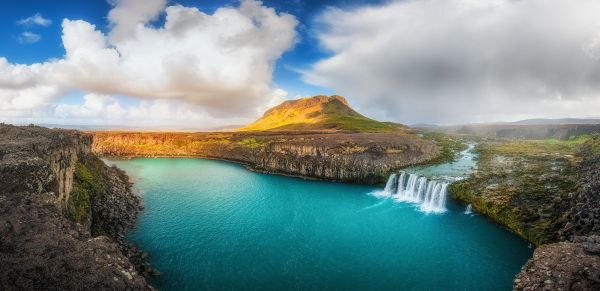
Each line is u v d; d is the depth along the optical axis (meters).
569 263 24.12
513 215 47.25
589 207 34.84
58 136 47.50
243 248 42.59
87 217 38.47
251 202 65.62
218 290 32.44
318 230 49.59
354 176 83.31
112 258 22.03
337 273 36.53
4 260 18.33
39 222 22.81
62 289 17.53
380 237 46.59
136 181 85.06
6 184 24.88
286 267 37.72
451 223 51.06
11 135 41.88
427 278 35.50
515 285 24.84
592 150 69.19
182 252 40.78
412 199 67.00
